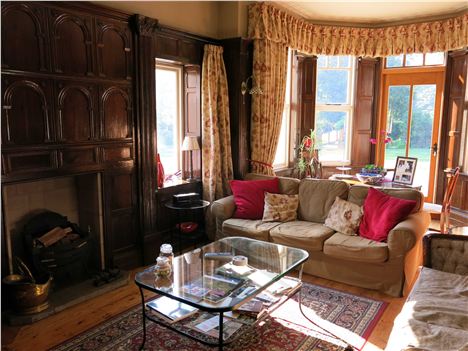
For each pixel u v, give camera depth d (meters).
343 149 6.60
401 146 6.45
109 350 2.48
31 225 3.19
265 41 4.67
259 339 2.61
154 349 2.50
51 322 2.81
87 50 3.21
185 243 4.43
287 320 2.84
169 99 4.52
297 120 6.06
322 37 5.69
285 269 2.60
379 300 3.16
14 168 2.80
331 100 6.47
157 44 3.90
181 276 2.52
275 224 3.88
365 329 2.73
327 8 5.20
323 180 4.11
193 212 4.55
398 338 1.91
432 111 6.10
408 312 2.12
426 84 6.11
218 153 4.59
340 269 3.47
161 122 4.46
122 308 3.04
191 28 4.33
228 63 4.68
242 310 2.36
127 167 3.67
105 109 3.40
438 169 5.77
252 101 4.82
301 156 5.95
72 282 3.35
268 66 4.75
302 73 6.00
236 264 2.68
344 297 3.21
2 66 2.68
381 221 3.39
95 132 3.34
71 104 3.13
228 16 4.65
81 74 3.18
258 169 4.93
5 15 2.68
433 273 2.63
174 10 4.10
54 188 3.47
